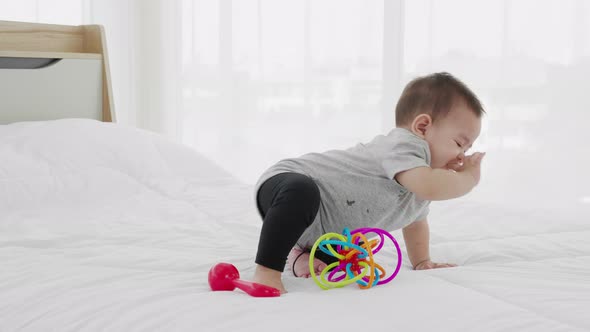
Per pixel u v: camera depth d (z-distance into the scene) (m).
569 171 2.76
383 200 1.20
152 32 3.32
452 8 2.89
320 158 1.24
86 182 1.80
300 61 3.26
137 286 1.04
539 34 2.77
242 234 1.47
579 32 2.70
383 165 1.17
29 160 1.80
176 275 1.12
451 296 0.95
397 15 2.97
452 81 1.25
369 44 3.10
